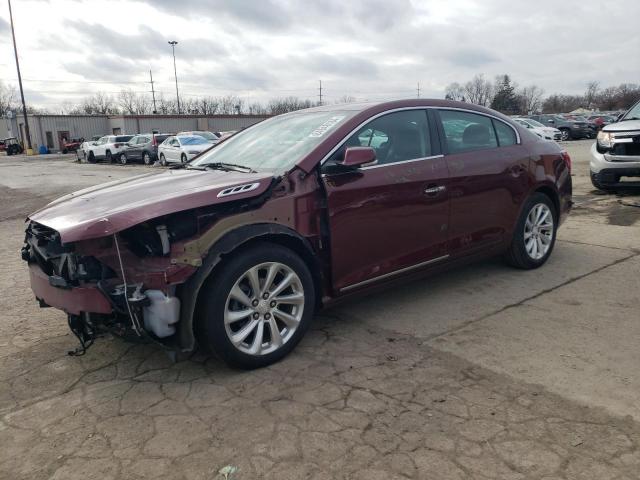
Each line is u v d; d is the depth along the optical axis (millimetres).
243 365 3293
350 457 2484
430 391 3043
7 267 6074
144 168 25094
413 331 3891
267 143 4145
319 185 3541
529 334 3768
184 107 90062
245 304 3270
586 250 5891
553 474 2324
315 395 3037
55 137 54844
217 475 2393
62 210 3422
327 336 3842
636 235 6461
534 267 5230
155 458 2527
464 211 4406
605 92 96438
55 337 4004
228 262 3162
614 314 4074
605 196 9336
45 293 3352
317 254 3602
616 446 2498
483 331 3844
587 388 3021
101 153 32406
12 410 2996
